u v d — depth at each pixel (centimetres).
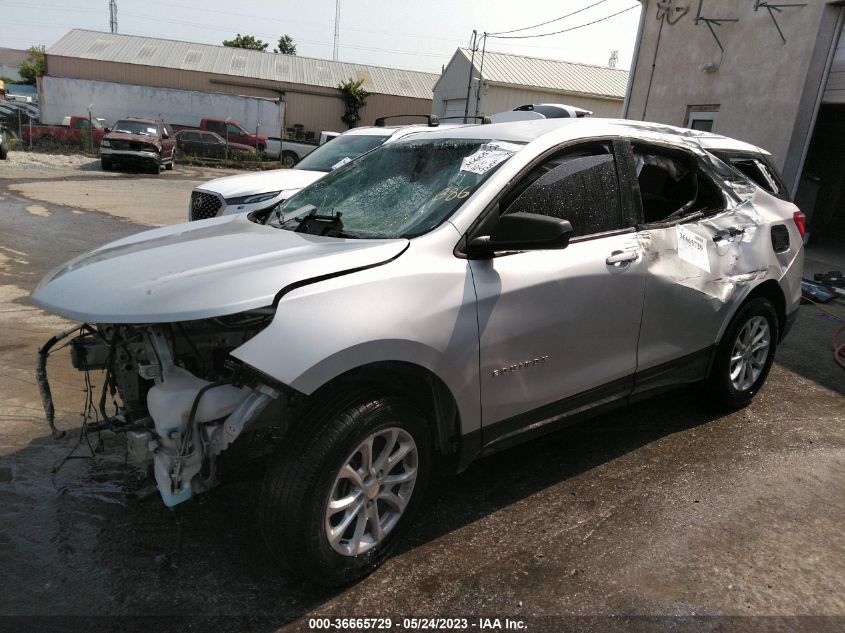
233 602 250
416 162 343
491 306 281
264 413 246
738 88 1260
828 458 385
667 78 1441
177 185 1789
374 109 3953
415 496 277
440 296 267
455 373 272
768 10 1187
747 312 414
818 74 1128
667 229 363
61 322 542
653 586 268
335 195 348
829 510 330
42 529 287
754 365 443
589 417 348
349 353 238
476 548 289
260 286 239
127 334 268
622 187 347
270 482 241
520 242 271
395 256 267
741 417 438
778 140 1179
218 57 3928
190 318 229
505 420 301
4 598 245
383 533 268
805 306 775
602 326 328
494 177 298
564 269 309
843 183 1381
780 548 297
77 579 258
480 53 2759
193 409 237
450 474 298
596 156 341
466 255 282
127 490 319
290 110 3862
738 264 400
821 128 1262
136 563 269
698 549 294
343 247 273
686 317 374
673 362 378
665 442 397
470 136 348
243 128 3020
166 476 241
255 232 317
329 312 241
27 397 403
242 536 290
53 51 3541
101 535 286
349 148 841
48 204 1241
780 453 388
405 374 266
